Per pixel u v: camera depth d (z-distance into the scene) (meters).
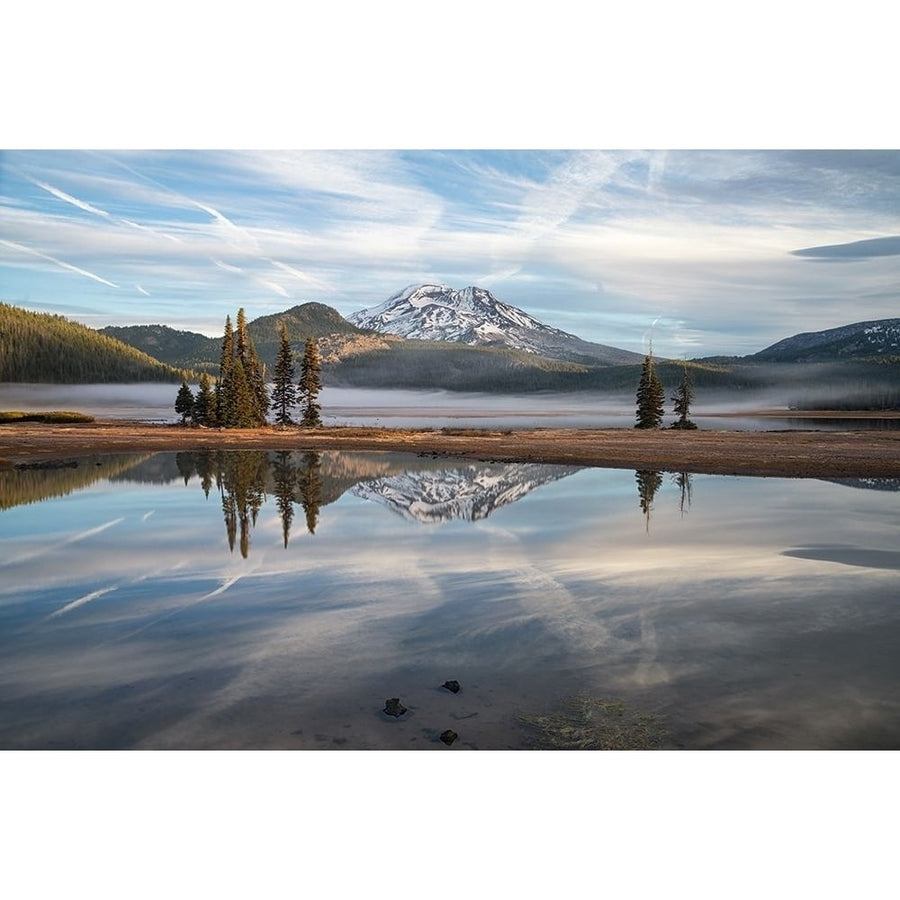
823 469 43.75
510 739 8.93
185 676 11.12
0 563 19.34
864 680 10.76
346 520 26.58
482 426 122.19
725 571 17.67
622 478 41.31
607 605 14.80
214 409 98.44
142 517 27.45
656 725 9.31
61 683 10.88
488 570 18.08
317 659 11.83
